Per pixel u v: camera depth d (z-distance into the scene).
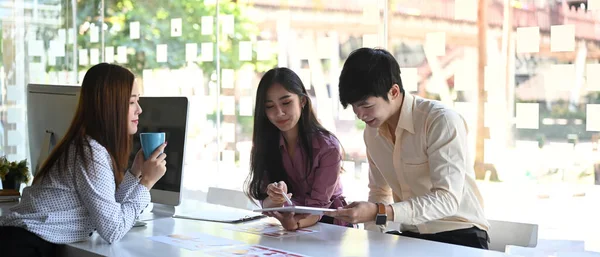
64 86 2.82
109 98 2.12
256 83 3.92
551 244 2.87
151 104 2.57
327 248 1.99
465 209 2.34
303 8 3.66
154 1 4.48
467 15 3.08
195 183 4.26
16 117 4.83
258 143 2.70
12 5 4.79
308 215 2.37
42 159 2.88
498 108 3.01
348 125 3.48
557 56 2.83
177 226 2.38
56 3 4.97
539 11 2.88
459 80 3.12
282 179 2.72
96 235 2.22
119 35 4.72
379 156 2.49
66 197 2.09
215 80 4.14
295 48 3.70
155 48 4.49
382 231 2.56
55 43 4.98
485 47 3.04
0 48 4.75
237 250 1.96
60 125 2.82
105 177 2.08
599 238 2.74
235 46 4.02
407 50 3.28
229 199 3.17
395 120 2.39
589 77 2.75
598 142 2.73
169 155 2.49
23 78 4.85
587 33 2.74
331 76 3.55
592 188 2.76
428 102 2.33
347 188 3.49
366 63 2.19
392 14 3.32
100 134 2.13
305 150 2.65
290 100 2.58
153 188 2.54
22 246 2.01
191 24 4.27
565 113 2.82
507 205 3.00
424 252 1.92
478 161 3.08
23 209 2.11
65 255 2.09
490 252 1.92
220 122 4.12
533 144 2.92
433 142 2.24
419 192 2.39
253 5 3.91
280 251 1.95
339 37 3.52
